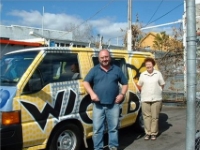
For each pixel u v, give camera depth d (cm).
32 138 426
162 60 1182
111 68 479
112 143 489
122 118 590
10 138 399
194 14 296
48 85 453
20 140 410
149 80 607
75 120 494
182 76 1131
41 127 437
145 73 614
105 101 470
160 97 614
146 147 571
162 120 854
